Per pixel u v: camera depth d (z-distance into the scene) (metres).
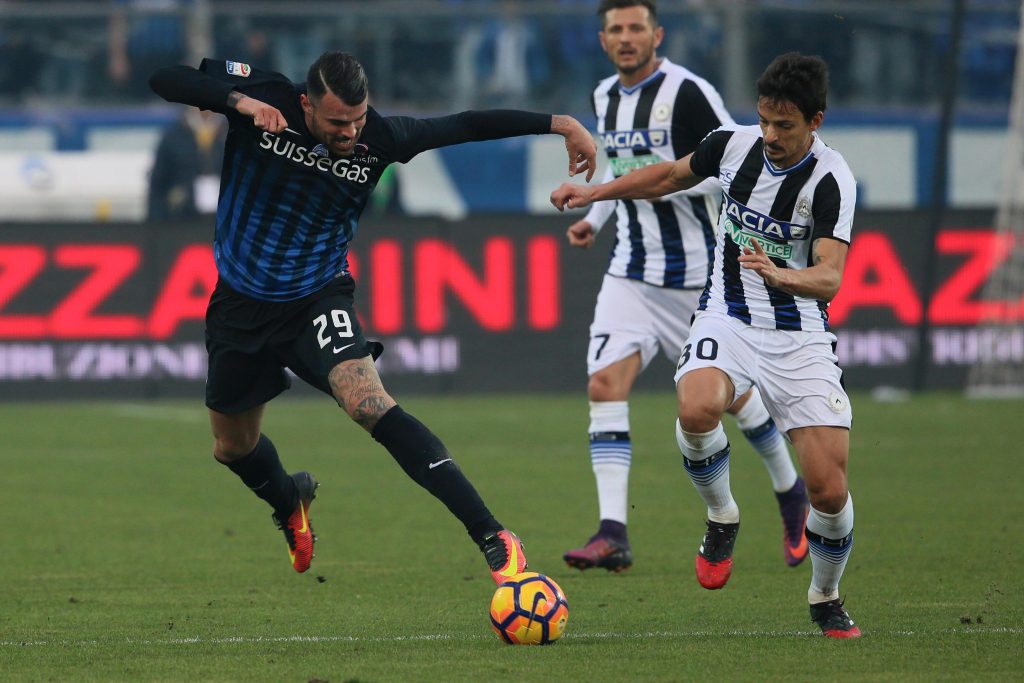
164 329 51.91
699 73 64.88
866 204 67.62
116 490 33.44
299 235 19.16
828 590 18.52
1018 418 45.12
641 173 20.00
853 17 66.19
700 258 25.67
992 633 18.41
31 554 25.62
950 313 52.56
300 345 19.30
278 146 18.80
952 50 51.38
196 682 15.89
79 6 70.81
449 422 45.06
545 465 36.50
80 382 51.62
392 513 30.16
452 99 67.25
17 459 38.50
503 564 17.94
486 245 51.91
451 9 66.50
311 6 66.88
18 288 51.28
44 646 18.03
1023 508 29.64
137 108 66.56
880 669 16.25
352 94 17.98
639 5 25.78
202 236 51.91
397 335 51.72
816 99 17.80
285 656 17.27
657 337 25.84
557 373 52.03
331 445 40.94
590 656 17.05
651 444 40.25
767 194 18.83
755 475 35.09
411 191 66.25
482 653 17.30
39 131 66.00
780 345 19.22
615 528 23.75
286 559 25.11
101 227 51.62
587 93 67.19
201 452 39.81
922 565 23.72
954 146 67.56
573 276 52.06
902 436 41.12
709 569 20.30
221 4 69.31
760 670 16.22
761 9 65.44
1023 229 52.59
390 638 18.42
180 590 22.28
